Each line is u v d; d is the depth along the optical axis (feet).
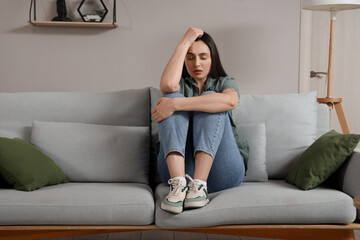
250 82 11.73
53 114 7.41
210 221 5.55
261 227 5.67
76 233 5.80
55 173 6.44
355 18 12.85
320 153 6.19
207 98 5.79
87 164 6.81
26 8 11.20
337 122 13.16
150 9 11.40
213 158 5.76
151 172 7.29
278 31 11.62
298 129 7.23
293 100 7.45
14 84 11.35
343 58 12.94
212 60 6.87
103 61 11.43
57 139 6.94
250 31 11.59
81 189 6.02
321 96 12.97
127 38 11.42
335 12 10.68
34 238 5.76
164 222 5.54
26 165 6.04
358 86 12.97
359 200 3.96
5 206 5.56
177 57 6.43
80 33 11.35
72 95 7.60
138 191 6.00
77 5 11.28
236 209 5.60
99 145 6.93
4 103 7.41
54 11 11.26
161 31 11.44
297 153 7.11
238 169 6.14
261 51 11.64
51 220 5.60
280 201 5.65
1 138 6.32
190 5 11.45
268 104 7.41
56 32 11.32
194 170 6.06
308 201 5.64
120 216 5.64
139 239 7.55
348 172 6.04
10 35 11.25
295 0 11.60
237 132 7.08
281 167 7.07
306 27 11.91
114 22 11.23
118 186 6.30
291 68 11.73
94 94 7.64
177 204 5.37
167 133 5.74
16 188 5.97
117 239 7.55
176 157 5.65
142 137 7.09
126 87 11.51
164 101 5.84
